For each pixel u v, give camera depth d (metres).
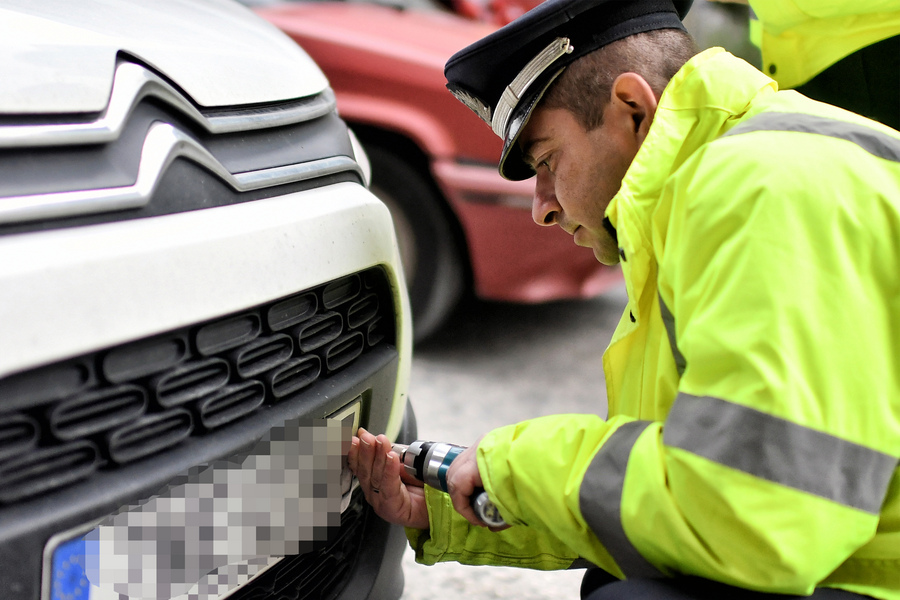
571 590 1.76
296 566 1.23
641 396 1.10
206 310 0.93
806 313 0.84
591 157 1.12
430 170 2.62
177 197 0.96
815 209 0.87
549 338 3.31
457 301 2.85
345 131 1.41
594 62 1.08
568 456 1.00
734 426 0.84
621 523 0.94
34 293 0.77
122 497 0.87
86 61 0.93
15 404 0.78
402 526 1.43
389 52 2.54
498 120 1.17
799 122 0.95
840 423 0.84
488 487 1.06
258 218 1.04
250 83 1.18
